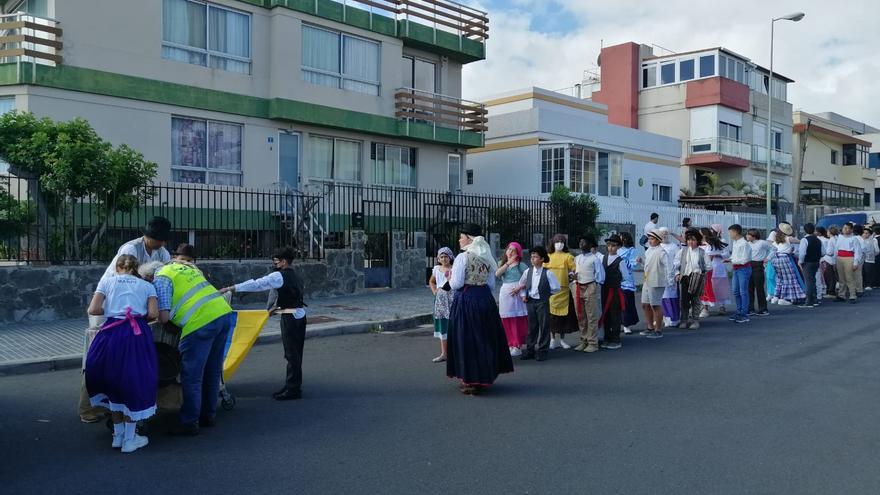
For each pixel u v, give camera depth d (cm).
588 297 1003
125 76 1600
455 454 548
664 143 3325
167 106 1678
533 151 2712
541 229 2092
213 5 1772
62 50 1512
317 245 1579
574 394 746
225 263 1372
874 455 545
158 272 597
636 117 4003
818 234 1711
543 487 477
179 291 597
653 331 1144
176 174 1702
